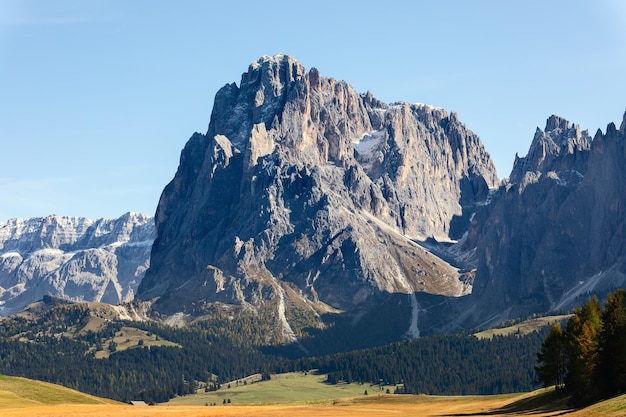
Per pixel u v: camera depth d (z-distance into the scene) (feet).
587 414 550.77
